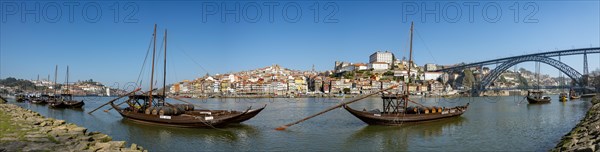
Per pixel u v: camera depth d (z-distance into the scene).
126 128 43.00
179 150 30.50
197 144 33.09
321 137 36.97
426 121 47.62
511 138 36.28
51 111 73.94
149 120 44.16
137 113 46.12
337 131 40.88
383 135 38.19
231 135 37.88
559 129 43.06
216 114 44.09
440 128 43.50
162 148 31.27
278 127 43.47
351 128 43.22
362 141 34.94
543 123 49.62
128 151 20.58
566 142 26.77
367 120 44.44
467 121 51.50
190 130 40.56
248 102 146.12
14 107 55.09
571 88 184.62
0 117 36.62
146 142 33.94
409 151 30.50
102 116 60.09
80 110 77.25
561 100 128.75
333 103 127.44
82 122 50.47
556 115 63.69
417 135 38.22
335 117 56.12
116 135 37.97
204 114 45.25
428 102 145.25
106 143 21.75
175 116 41.84
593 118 40.50
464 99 182.12
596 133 27.31
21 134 24.19
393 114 44.78
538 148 30.98
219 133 38.94
